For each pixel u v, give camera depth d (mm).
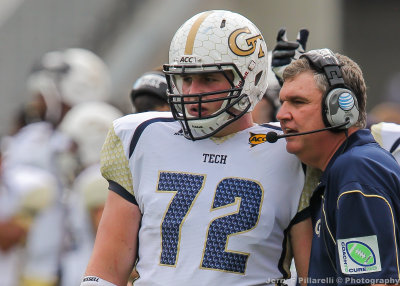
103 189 17219
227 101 10703
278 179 10758
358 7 45688
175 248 10633
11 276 19641
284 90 10516
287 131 10523
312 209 10727
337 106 10250
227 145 10914
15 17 37094
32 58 36125
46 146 20312
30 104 22484
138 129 11133
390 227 9703
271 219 10648
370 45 45688
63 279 19391
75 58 23312
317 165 10625
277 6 35312
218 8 35094
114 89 33031
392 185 9922
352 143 10430
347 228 9797
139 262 10922
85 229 17938
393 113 19062
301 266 10812
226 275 10508
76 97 22547
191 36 10688
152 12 35375
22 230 19531
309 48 35531
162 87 14273
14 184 19703
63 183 20078
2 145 21219
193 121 10703
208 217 10602
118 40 35125
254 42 10883
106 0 36562
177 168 10867
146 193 10883
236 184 10703
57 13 37000
